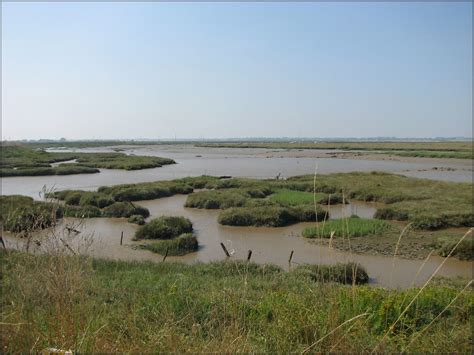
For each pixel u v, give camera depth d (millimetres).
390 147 130000
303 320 5129
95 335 4133
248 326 5648
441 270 14461
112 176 50844
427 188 33594
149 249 17641
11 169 53656
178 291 7996
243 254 17000
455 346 5250
